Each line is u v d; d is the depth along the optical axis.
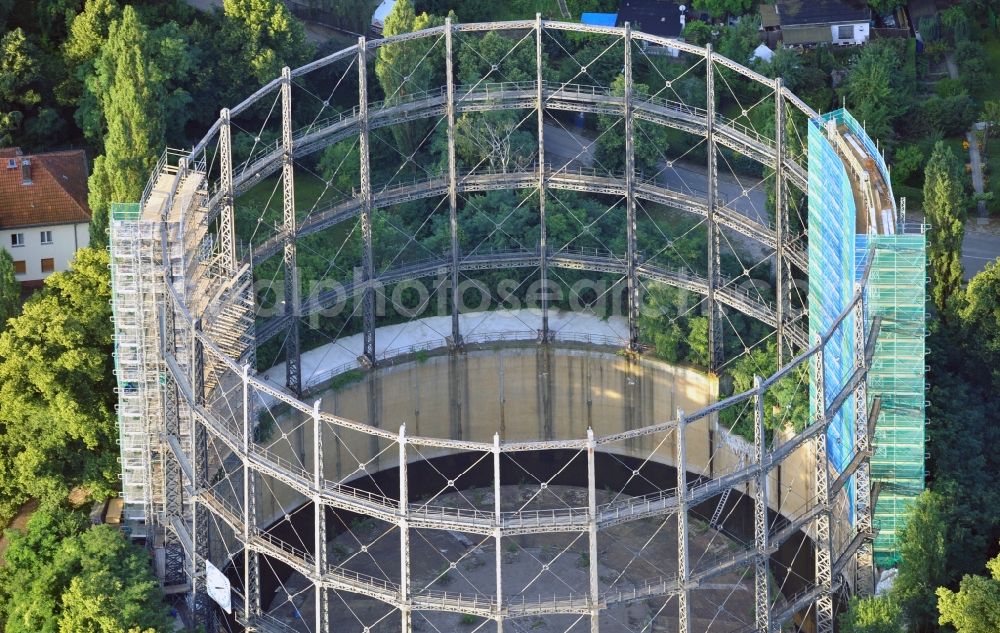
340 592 170.25
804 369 172.25
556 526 145.62
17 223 177.50
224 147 166.75
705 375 181.25
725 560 161.38
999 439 166.38
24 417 156.25
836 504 159.62
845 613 148.00
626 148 179.62
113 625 139.62
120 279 152.50
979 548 157.12
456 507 185.25
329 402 178.75
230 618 160.88
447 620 166.12
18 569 147.62
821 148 160.88
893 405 155.38
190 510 154.88
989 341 170.50
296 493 177.00
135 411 152.75
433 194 182.12
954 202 173.62
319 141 175.25
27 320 157.38
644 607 168.00
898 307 153.38
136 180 173.38
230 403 162.12
